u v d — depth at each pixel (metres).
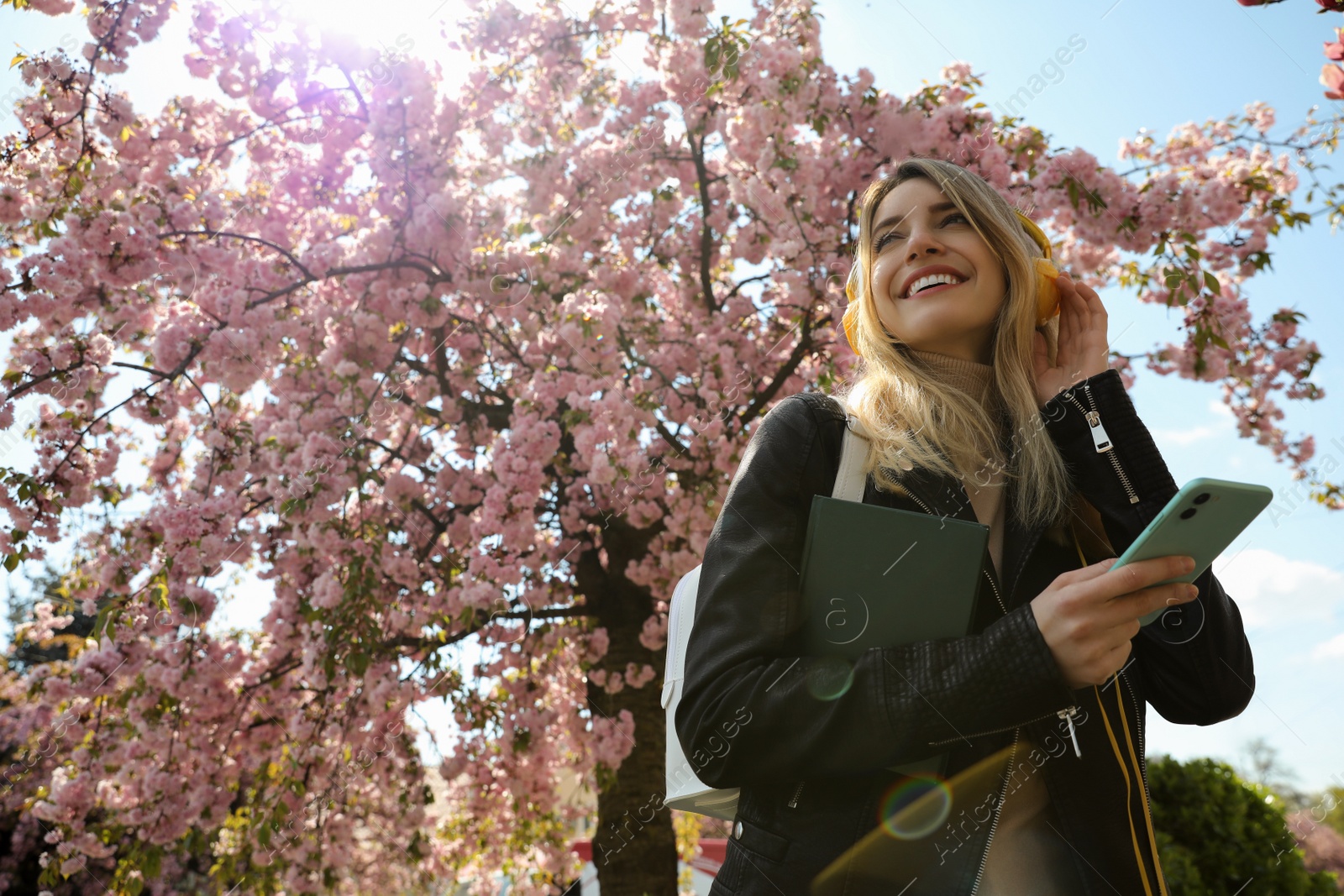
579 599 7.20
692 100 6.24
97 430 5.43
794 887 0.88
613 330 6.03
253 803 6.51
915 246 1.31
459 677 6.17
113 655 5.92
